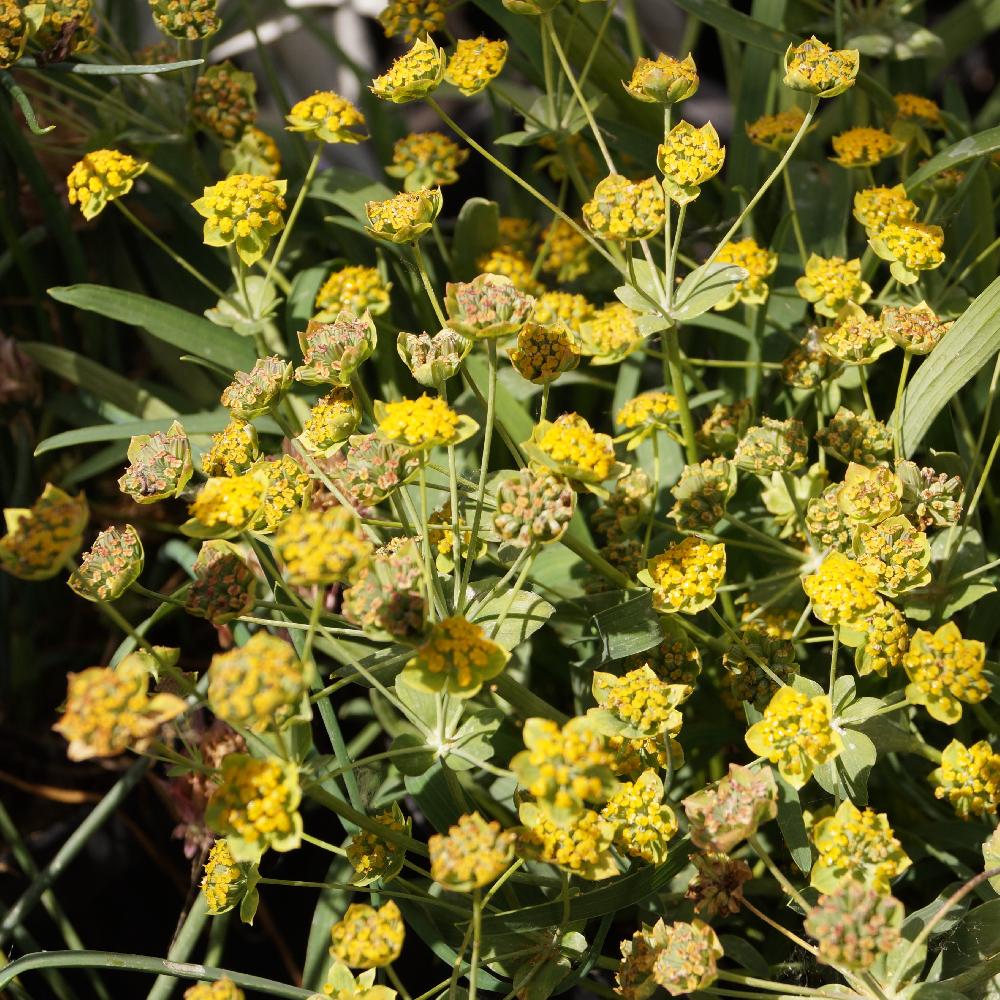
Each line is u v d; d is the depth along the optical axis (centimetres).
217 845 56
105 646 67
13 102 68
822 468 60
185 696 59
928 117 64
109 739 53
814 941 59
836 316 60
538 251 70
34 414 67
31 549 53
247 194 59
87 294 63
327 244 68
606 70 66
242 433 57
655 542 62
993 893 58
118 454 66
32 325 69
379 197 65
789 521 60
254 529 57
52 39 61
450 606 57
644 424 60
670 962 54
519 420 64
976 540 60
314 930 59
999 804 57
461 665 53
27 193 69
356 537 53
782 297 64
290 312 64
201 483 64
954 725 61
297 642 59
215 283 68
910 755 62
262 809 53
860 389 63
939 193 63
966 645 55
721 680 62
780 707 55
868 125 68
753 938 61
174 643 67
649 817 56
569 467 55
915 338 58
